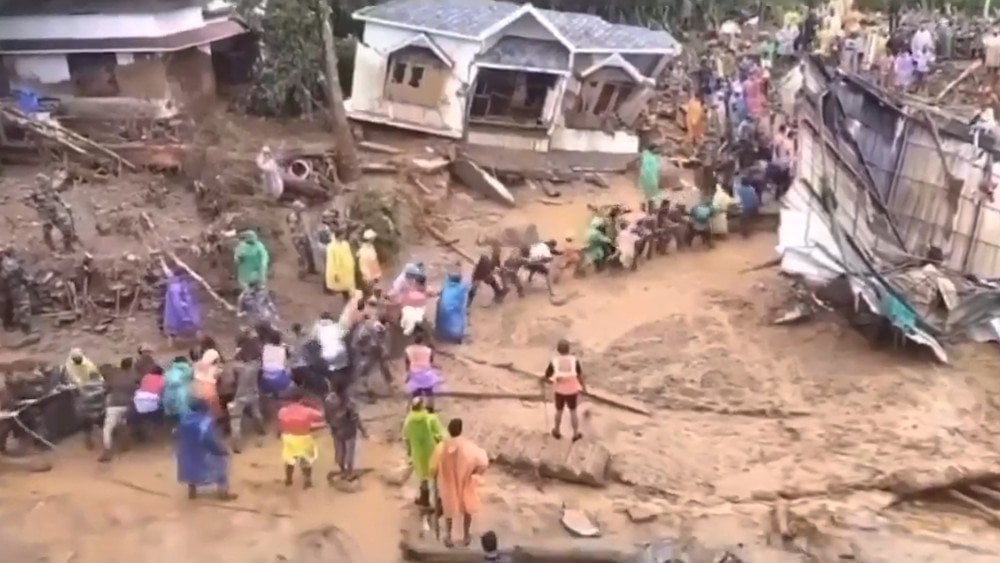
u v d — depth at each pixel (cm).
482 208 3083
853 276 2317
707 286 2639
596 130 3438
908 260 2519
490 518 1695
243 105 3359
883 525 1739
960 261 2641
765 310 2498
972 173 2581
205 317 2253
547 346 2312
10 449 1834
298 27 3306
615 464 1873
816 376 2212
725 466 1895
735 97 3588
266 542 1617
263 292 2255
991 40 4034
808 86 2514
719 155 3325
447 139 3328
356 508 1716
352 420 1756
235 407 1877
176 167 2855
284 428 1731
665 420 2045
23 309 2159
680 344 2320
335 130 2970
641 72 3531
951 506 1822
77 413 1864
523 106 3353
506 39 3319
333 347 1992
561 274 2680
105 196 2667
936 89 4031
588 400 2103
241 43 3522
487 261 2483
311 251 2498
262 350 1958
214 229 2498
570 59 3278
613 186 3319
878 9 5122
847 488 1831
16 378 1881
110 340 2162
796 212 2470
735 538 1691
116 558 1562
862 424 2027
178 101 3192
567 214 3095
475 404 2075
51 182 2506
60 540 1598
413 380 1970
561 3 4525
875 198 2553
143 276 2316
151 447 1878
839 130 2480
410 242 2758
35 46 3031
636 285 2647
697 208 2867
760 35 4675
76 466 1809
